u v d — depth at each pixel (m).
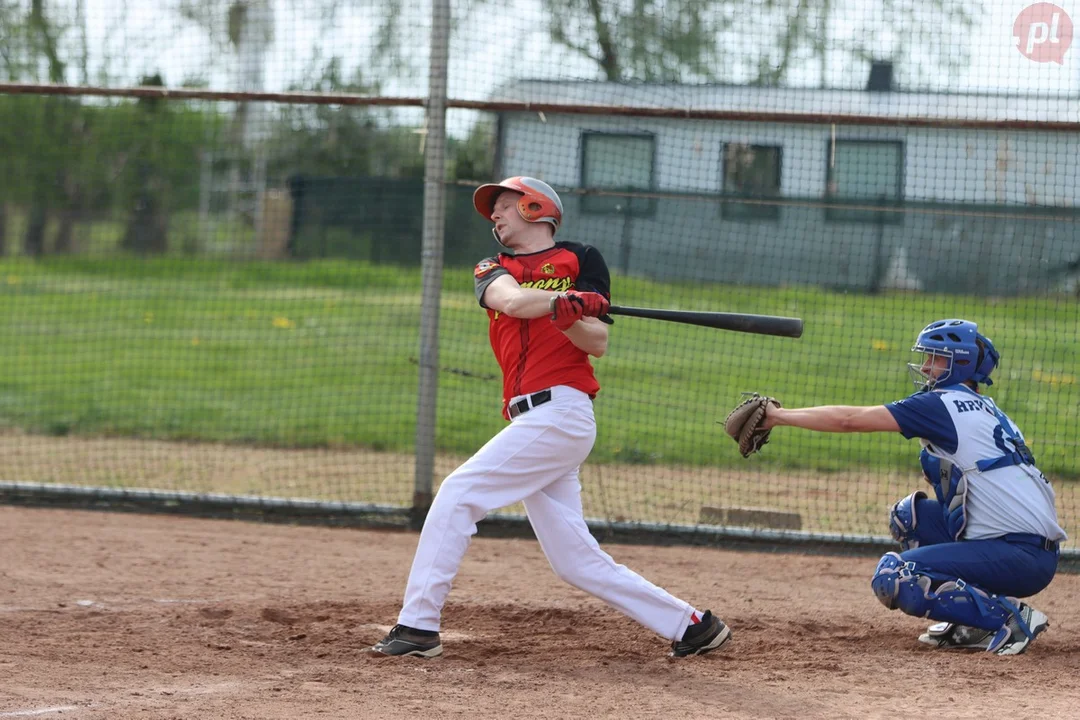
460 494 17.66
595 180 40.84
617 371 45.41
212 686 16.27
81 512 29.42
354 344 52.25
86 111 78.56
